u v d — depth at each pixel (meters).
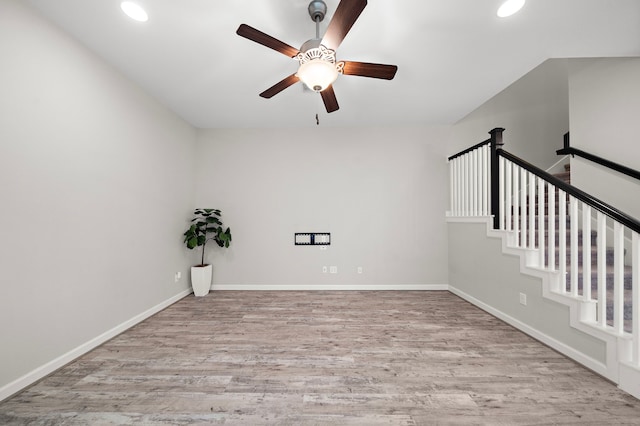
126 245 2.61
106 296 2.37
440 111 3.50
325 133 4.09
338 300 3.51
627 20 1.86
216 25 1.89
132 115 2.69
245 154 4.11
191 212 3.93
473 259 3.33
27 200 1.73
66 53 1.98
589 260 1.93
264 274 4.07
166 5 1.71
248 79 2.65
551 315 2.20
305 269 4.05
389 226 4.05
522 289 2.52
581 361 1.94
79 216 2.10
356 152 4.08
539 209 2.36
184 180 3.74
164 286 3.25
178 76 2.60
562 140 4.50
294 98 3.08
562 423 1.40
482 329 2.58
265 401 1.58
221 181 4.10
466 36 2.03
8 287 1.62
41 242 1.81
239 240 4.08
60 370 1.89
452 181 3.92
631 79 2.50
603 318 1.83
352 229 4.06
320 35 1.99
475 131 4.29
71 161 2.03
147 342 2.33
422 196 4.04
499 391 1.66
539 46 2.16
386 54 2.25
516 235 2.64
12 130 1.64
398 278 4.04
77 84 2.08
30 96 1.74
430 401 1.58
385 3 1.70
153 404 1.55
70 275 2.02
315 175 4.08
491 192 3.00
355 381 1.77
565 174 3.46
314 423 1.41
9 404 1.55
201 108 3.36
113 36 2.02
